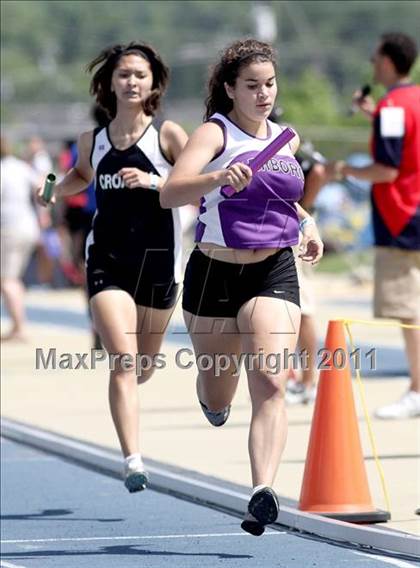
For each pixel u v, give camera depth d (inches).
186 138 763.4
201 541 715.4
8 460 962.7
